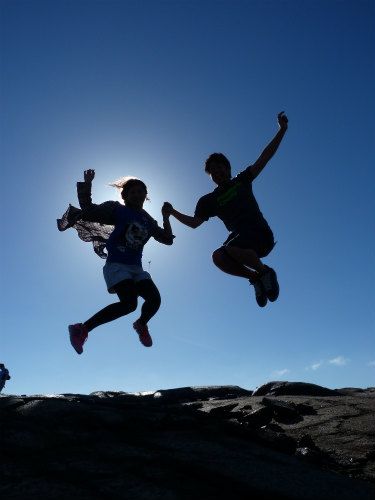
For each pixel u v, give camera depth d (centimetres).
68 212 463
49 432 296
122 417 326
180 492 227
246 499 229
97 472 244
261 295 486
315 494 236
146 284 441
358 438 389
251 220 489
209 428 331
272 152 511
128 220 447
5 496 216
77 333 417
